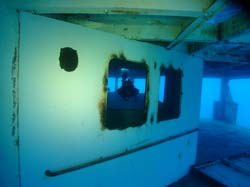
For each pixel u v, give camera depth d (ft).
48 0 5.53
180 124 13.34
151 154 11.16
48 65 6.53
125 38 8.86
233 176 14.06
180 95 12.95
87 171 8.04
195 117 14.99
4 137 5.80
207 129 30.45
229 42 9.59
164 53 11.16
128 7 5.53
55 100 6.78
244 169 15.10
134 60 9.40
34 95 6.29
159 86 11.07
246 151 19.61
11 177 6.03
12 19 5.71
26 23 5.97
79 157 7.69
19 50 5.89
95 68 7.83
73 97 7.25
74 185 7.67
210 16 6.11
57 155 7.03
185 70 13.19
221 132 28.63
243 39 9.52
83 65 7.44
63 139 7.13
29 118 6.24
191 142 14.88
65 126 7.13
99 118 8.19
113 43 8.39
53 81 6.68
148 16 7.29
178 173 13.82
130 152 9.74
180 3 5.62
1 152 5.77
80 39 7.27
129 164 9.89
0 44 5.55
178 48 12.30
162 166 12.15
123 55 8.86
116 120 9.10
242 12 7.22
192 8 5.70
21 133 6.11
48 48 6.48
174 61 12.07
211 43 10.30
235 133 28.17
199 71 14.69
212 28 9.29
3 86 5.69
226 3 5.36
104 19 7.63
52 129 6.80
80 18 7.43
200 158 17.79
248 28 7.08
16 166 6.10
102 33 7.96
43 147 6.64
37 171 6.59
